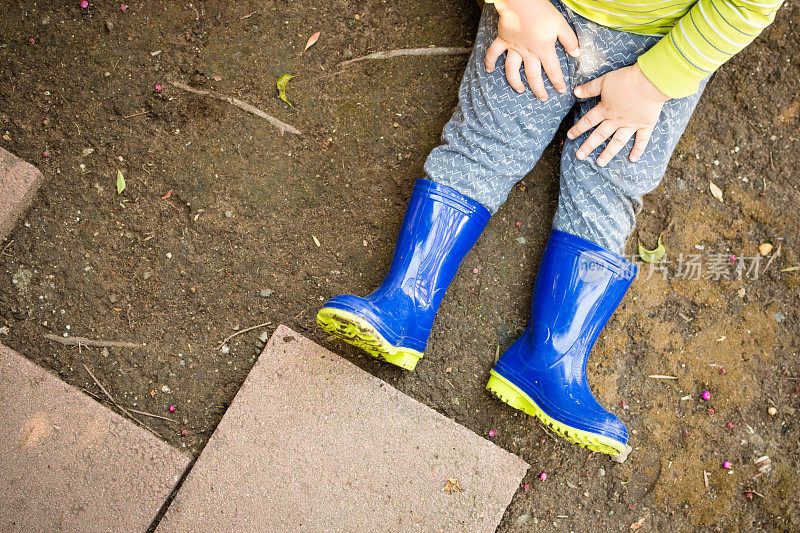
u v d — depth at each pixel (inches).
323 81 69.7
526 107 57.2
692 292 69.7
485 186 58.8
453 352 66.9
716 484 66.7
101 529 59.4
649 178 57.9
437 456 61.9
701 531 66.0
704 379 68.5
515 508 64.8
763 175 71.5
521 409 62.3
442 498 61.4
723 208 71.1
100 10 68.7
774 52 71.9
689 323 69.3
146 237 66.5
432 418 62.4
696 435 67.5
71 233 66.0
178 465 60.9
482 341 67.4
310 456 61.1
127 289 65.6
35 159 66.4
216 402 64.4
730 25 47.2
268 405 61.7
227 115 68.4
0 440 60.0
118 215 66.6
